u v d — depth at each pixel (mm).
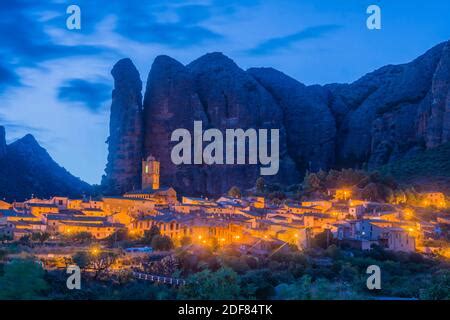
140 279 153375
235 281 131250
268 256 186125
